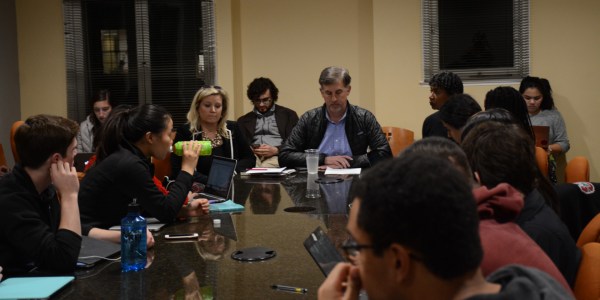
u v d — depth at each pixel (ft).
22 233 5.48
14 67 18.26
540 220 4.68
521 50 16.85
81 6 18.39
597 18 16.31
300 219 7.20
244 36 18.38
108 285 4.90
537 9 16.63
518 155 4.79
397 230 2.37
